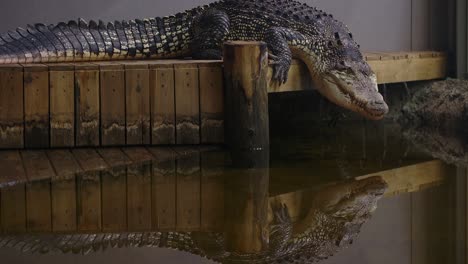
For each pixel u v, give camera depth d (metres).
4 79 5.59
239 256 3.32
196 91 5.89
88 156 5.50
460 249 3.39
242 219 3.92
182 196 4.39
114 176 4.90
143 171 5.07
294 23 6.57
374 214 4.06
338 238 3.60
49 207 4.14
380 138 6.78
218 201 4.30
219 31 6.56
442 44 8.61
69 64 5.81
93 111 5.76
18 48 6.10
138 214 4.02
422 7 8.64
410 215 4.03
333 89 6.53
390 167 5.38
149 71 5.81
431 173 5.19
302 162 5.47
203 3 7.93
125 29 6.62
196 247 3.44
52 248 3.42
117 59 6.56
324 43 6.56
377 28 8.53
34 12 7.45
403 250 3.37
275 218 3.94
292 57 6.69
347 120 7.93
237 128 5.77
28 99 5.65
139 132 5.86
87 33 6.44
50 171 5.00
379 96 6.48
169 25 6.74
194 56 6.71
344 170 5.23
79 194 4.42
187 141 5.93
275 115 7.62
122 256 3.30
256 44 5.70
